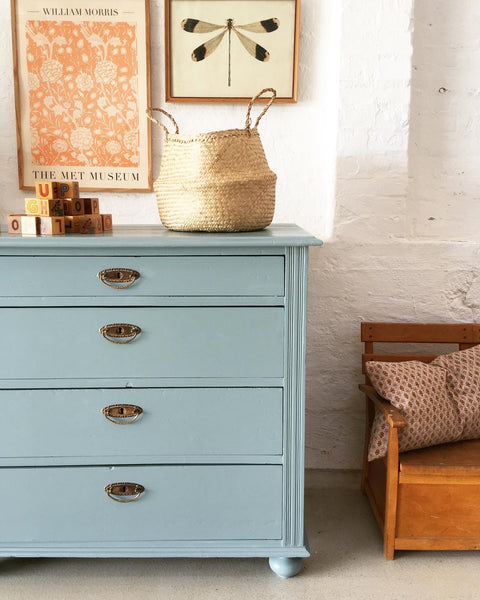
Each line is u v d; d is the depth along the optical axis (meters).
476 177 2.51
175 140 1.95
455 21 2.40
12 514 1.88
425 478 1.94
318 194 2.49
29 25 2.36
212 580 1.94
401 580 1.92
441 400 2.07
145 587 1.90
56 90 2.40
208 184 1.86
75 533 1.89
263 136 2.45
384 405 2.05
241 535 1.91
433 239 2.53
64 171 2.45
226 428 1.86
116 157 2.45
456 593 1.86
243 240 1.74
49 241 1.73
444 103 2.46
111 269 1.77
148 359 1.82
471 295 2.47
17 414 1.84
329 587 1.89
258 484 1.88
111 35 2.36
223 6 2.35
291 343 1.83
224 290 1.80
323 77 2.41
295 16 2.34
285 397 1.85
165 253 1.78
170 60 2.38
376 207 2.40
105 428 1.85
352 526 2.25
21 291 1.79
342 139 2.35
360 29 2.28
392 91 2.31
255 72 2.39
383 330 2.39
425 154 2.49
